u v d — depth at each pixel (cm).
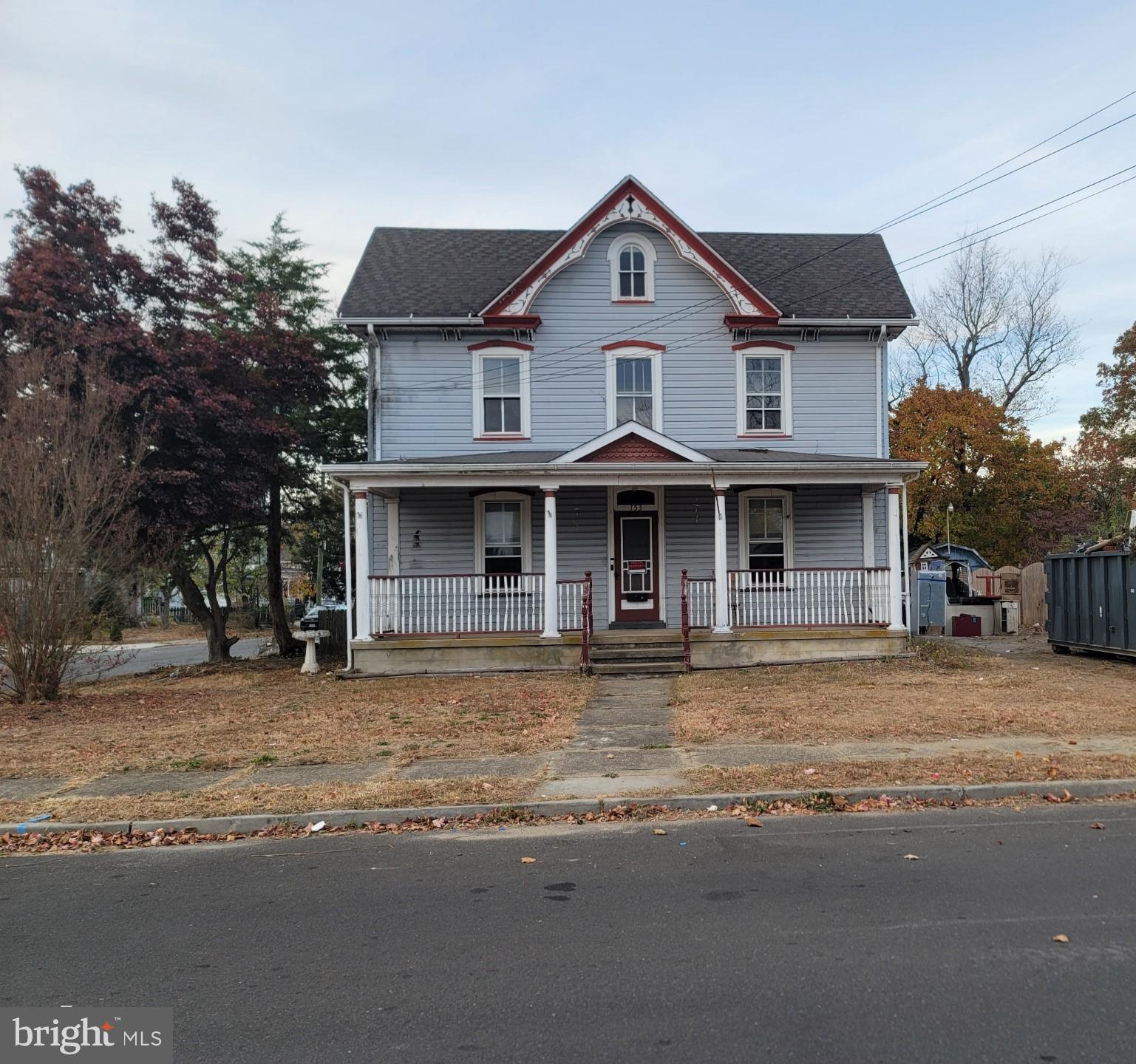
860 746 921
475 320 1756
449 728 1089
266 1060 362
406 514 1778
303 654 2181
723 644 1565
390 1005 409
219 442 1828
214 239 1988
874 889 548
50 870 640
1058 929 480
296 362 1986
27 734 1109
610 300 1805
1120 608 1549
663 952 460
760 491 1792
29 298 1678
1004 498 3167
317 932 503
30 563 1366
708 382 1811
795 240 2114
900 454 3073
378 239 2053
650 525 1802
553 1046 366
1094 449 4050
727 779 808
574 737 1017
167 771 900
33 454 1377
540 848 657
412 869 618
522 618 1684
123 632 4231
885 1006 394
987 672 1451
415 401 1784
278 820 734
